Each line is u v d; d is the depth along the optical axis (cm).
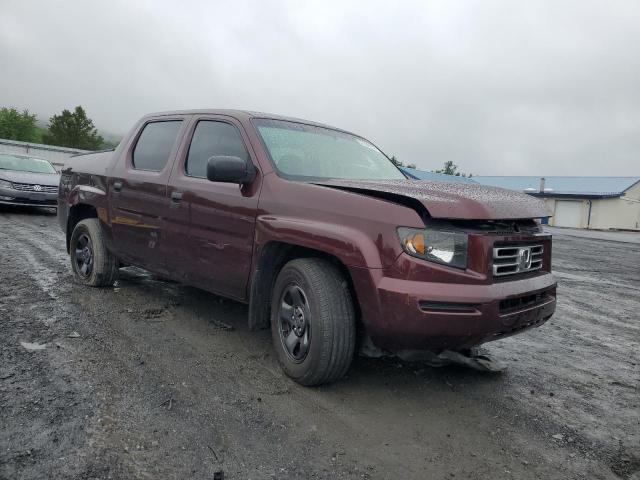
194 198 414
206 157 428
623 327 576
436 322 289
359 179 407
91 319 448
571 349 477
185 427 279
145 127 520
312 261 338
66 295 522
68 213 595
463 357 366
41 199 1295
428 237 294
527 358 441
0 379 317
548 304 344
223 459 253
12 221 1154
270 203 359
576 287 848
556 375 403
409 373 380
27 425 266
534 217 337
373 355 348
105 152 575
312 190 342
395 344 305
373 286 298
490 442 290
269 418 296
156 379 336
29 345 376
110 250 532
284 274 351
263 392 329
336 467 255
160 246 455
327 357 320
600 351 476
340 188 338
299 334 340
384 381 363
